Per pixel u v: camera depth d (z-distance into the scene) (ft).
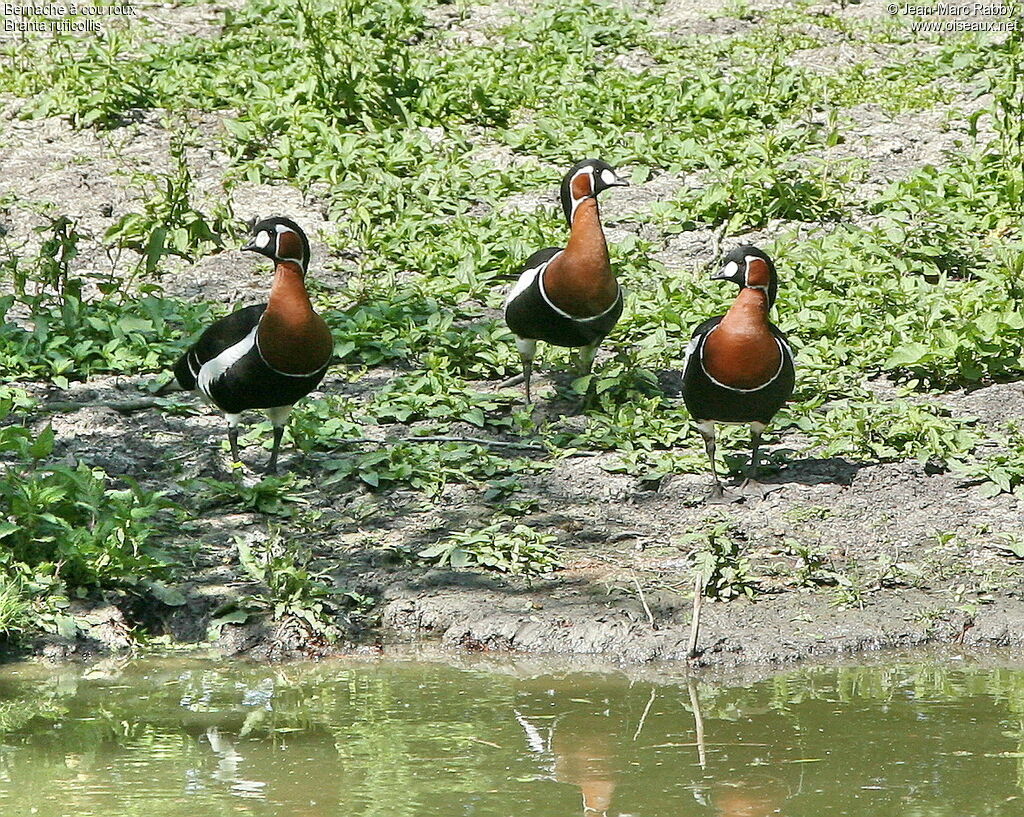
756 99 74.43
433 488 41.68
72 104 69.92
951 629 35.06
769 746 27.99
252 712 30.09
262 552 37.73
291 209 64.03
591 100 74.54
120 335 50.67
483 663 33.53
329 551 38.50
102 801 25.27
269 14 81.61
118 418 45.73
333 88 71.97
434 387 47.75
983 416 46.73
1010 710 30.09
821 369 49.73
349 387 49.26
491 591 36.50
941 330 50.55
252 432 44.37
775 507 41.09
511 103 74.84
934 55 81.92
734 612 35.47
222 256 60.23
